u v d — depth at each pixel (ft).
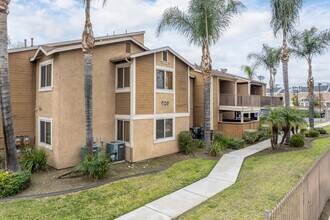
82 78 41.96
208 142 50.70
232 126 69.10
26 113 45.01
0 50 29.84
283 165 38.81
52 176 34.78
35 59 44.50
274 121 51.49
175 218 21.81
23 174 29.63
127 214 22.79
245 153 49.93
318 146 55.31
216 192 28.19
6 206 24.30
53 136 40.04
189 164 41.16
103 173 33.40
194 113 71.67
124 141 45.96
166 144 50.37
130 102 44.27
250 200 24.77
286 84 59.36
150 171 37.93
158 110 48.67
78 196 27.04
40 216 22.25
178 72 53.42
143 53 44.70
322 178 28.96
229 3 51.03
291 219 17.48
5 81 30.25
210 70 51.19
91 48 36.32
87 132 36.06
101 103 45.34
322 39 71.26
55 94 39.52
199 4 48.67
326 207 29.45
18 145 43.21
